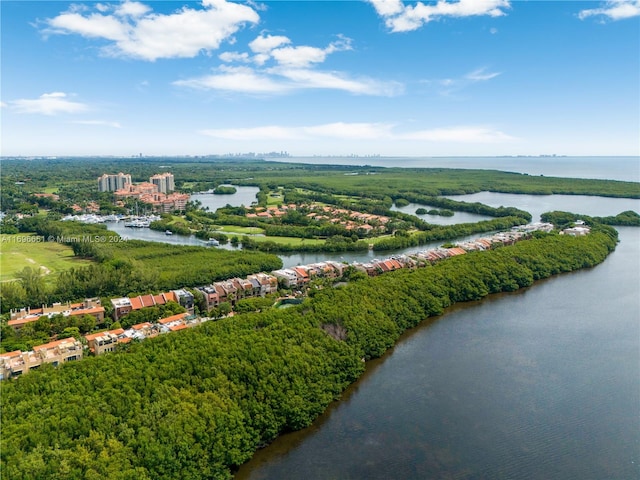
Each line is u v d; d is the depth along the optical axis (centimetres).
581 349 16938
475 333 18325
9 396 10844
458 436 12094
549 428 12419
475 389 14262
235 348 13250
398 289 19862
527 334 18238
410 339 17775
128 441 9925
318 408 12862
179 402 11119
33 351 14225
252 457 11331
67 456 9188
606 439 12000
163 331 15788
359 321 16512
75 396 10844
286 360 13362
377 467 10981
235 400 11794
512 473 10794
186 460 10081
